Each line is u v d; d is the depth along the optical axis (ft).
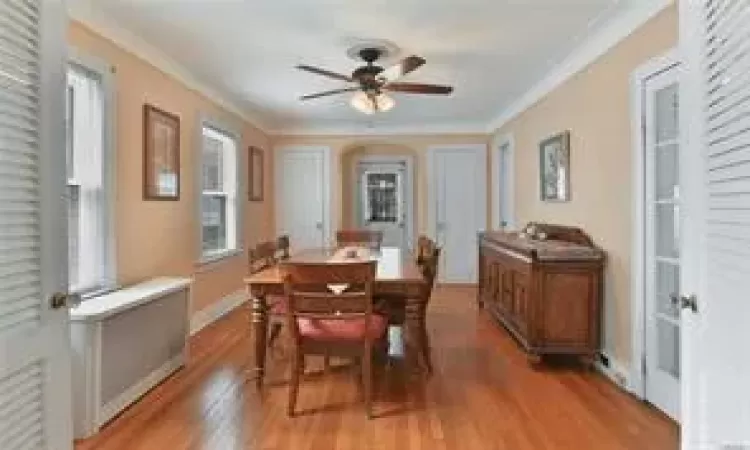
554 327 12.55
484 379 11.92
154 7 10.57
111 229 11.44
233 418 9.59
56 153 5.22
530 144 18.53
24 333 4.69
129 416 9.65
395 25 11.59
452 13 10.88
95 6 10.51
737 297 4.50
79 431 8.77
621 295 11.49
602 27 11.68
